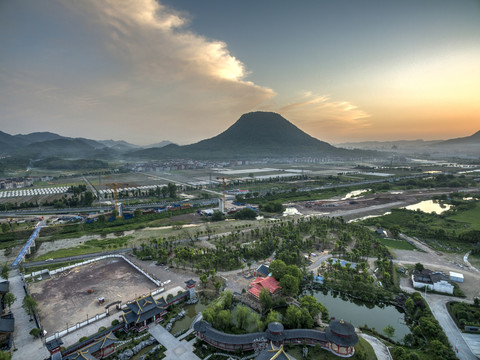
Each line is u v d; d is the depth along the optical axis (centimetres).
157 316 9594
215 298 10925
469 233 16775
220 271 13125
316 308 9381
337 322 8138
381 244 16025
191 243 16738
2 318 9119
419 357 7619
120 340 8631
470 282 12012
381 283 11944
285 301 10456
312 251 15375
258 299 10562
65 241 17750
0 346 8381
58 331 8956
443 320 9419
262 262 14088
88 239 18162
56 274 12975
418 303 10362
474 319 9331
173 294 11131
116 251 15762
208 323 8806
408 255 14988
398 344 8431
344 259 14288
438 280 11631
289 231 18075
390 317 10075
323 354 7850
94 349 7825
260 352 7406
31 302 9456
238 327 8969
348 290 11412
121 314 9781
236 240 17312
